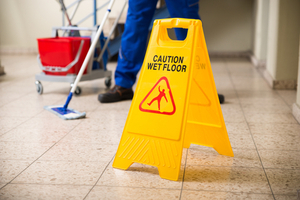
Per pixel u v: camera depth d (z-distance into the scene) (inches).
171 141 44.2
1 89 105.0
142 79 47.9
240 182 42.6
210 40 196.2
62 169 46.7
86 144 56.8
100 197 38.8
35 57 195.2
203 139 53.3
